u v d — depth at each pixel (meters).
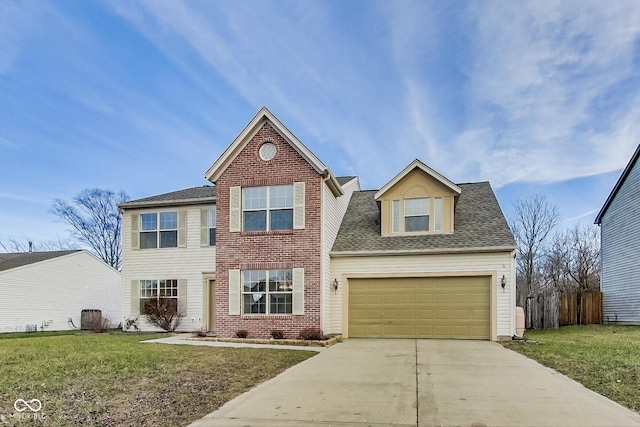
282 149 14.71
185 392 6.57
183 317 17.44
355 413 5.56
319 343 12.55
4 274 21.25
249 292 14.44
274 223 14.56
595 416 5.41
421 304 14.60
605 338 13.48
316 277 13.95
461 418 5.34
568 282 31.20
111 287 26.72
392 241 15.34
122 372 7.70
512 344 12.45
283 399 6.28
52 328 23.05
